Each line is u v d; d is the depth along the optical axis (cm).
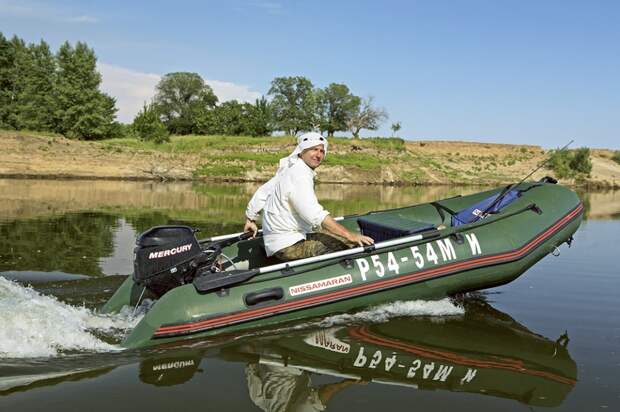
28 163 2814
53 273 577
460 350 379
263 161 3403
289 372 329
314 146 432
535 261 520
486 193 668
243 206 1470
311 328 407
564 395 311
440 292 473
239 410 277
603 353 381
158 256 404
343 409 284
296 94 6706
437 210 636
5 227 934
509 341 401
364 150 4169
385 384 317
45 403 277
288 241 444
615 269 679
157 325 369
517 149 5000
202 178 3155
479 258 481
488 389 316
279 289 411
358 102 6762
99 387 298
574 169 4125
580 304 511
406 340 393
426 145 4894
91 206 1361
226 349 362
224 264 495
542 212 541
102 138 4116
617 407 297
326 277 429
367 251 449
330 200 1883
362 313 442
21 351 337
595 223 1242
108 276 566
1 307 386
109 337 379
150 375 317
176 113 6894
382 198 2055
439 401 298
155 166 3117
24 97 4194
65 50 4106
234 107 5734
